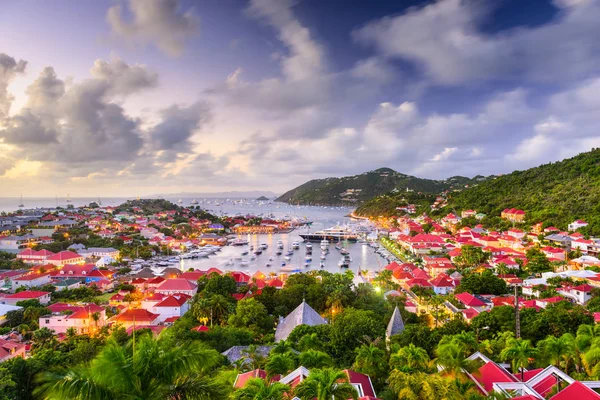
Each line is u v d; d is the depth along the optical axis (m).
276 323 108.19
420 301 132.75
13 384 55.81
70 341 88.88
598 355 52.06
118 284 175.75
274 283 149.50
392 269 185.75
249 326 100.00
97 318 110.19
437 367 59.78
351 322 79.31
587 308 104.31
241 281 161.38
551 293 120.31
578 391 41.97
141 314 115.06
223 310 107.38
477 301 117.06
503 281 133.75
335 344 75.31
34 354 79.25
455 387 47.91
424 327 83.31
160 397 22.88
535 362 62.56
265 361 64.38
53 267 190.38
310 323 88.31
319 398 40.06
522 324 83.62
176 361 23.61
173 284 142.62
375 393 55.22
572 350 56.78
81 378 22.20
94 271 180.62
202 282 154.62
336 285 122.88
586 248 178.12
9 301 131.12
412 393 46.91
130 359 23.77
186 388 24.00
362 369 61.66
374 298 119.56
